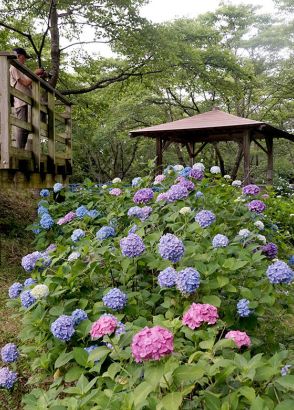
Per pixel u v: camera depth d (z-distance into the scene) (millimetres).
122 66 14008
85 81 13656
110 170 21578
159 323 1909
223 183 4699
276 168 19297
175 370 1403
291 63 18562
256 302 2328
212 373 1458
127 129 18500
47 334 2373
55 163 7516
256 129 9750
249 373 1460
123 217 3832
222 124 9367
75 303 2494
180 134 10500
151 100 18094
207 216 2891
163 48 11648
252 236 3068
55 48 11430
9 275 5277
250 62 23234
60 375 2225
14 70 6062
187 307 2184
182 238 2842
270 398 1479
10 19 11461
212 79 14633
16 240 6816
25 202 9164
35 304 2355
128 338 1816
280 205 6457
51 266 2902
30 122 6246
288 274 2279
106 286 2760
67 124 8688
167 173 4375
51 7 10531
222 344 1615
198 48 15289
